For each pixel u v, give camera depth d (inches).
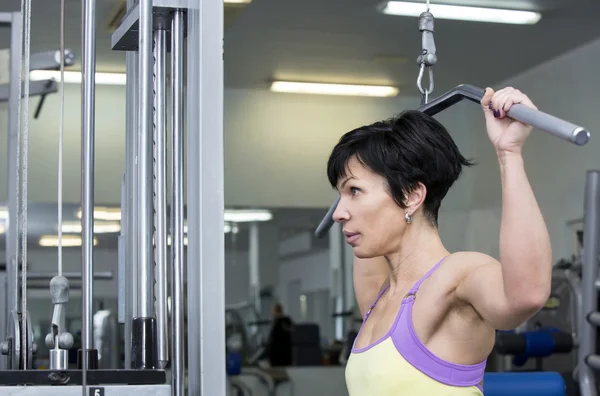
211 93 55.5
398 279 57.9
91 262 55.7
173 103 61.4
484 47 241.3
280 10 207.0
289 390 291.3
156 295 59.8
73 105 262.7
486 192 284.2
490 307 49.8
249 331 293.4
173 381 57.9
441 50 244.1
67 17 198.2
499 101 48.6
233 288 293.6
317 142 292.8
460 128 294.5
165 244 60.7
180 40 61.1
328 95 292.5
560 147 250.7
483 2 205.6
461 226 292.4
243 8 196.7
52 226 256.4
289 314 295.1
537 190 262.4
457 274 53.4
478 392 53.9
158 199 61.2
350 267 298.4
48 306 250.7
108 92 265.7
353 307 296.7
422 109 61.8
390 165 55.7
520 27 224.8
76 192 260.4
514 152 48.3
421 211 57.3
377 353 54.6
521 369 233.3
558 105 252.1
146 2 58.1
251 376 291.0
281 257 294.8
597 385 136.6
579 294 191.2
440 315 53.5
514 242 47.0
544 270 47.0
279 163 290.5
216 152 55.2
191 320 56.1
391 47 237.5
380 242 56.7
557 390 101.8
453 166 57.3
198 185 55.3
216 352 54.2
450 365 53.0
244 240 293.6
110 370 52.6
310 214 295.7
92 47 56.4
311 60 250.4
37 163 259.3
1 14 124.4
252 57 246.7
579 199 242.4
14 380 52.3
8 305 121.2
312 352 294.4
